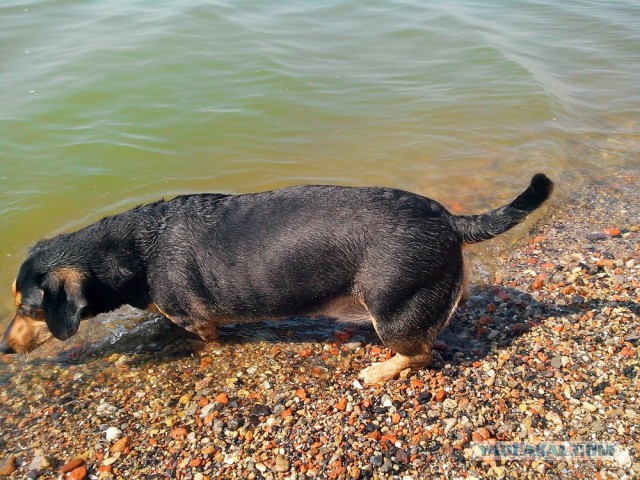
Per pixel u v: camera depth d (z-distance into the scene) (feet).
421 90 6.40
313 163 5.05
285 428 2.81
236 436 2.78
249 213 3.07
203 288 3.13
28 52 6.66
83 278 3.14
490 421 2.79
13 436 2.84
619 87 6.72
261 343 3.44
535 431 2.71
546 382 2.96
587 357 3.09
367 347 3.39
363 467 2.60
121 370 3.26
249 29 7.64
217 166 4.96
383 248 2.84
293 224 2.95
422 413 2.86
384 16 8.51
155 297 3.24
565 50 7.75
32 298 3.06
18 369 3.28
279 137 5.42
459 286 2.96
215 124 5.53
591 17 8.97
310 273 2.96
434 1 9.25
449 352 3.24
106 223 3.25
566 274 3.77
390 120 5.79
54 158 4.92
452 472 2.56
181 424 2.87
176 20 7.73
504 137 5.50
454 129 5.64
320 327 3.58
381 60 7.11
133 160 4.97
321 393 3.03
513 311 3.50
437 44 7.57
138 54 6.71
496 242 4.19
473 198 4.64
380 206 2.90
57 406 3.01
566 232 4.27
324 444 2.71
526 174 4.94
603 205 4.61
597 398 2.84
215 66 6.59
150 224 3.21
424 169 5.01
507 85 6.50
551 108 6.00
